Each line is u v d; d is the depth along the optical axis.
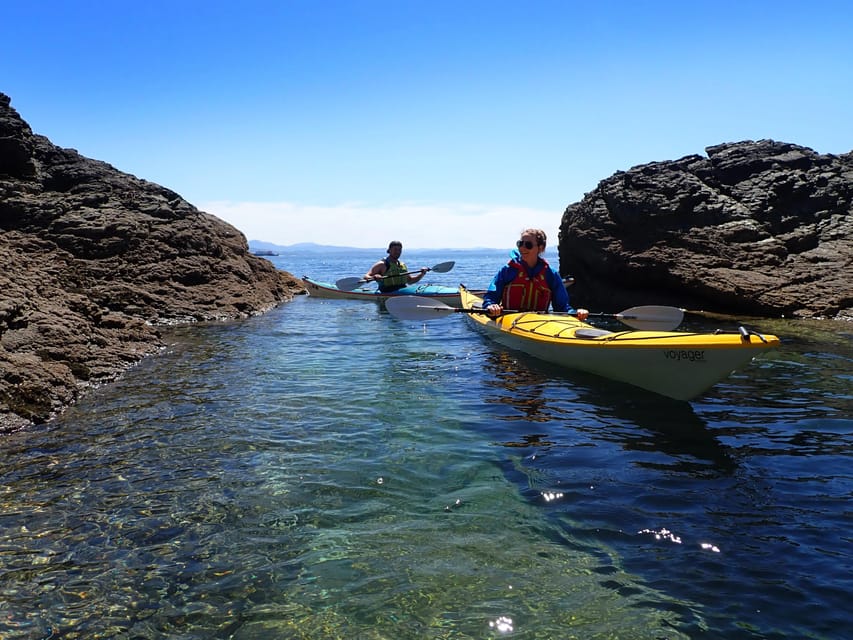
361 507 3.05
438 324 10.20
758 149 14.02
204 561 2.54
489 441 4.04
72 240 11.73
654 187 13.58
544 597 2.25
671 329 6.50
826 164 13.62
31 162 13.11
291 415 4.70
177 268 12.39
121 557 2.58
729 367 4.37
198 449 3.93
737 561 2.46
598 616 2.12
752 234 12.30
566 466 3.56
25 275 7.72
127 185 14.19
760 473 3.40
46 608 2.22
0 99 13.20
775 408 4.70
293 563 2.52
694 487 3.23
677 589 2.28
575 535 2.72
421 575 2.41
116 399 5.20
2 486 3.32
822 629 2.02
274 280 16.36
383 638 2.03
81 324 6.71
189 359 7.08
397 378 5.98
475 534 2.75
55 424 4.47
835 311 10.37
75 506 3.07
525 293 7.62
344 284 15.14
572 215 15.41
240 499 3.16
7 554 2.60
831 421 4.34
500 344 7.79
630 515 2.91
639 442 3.97
